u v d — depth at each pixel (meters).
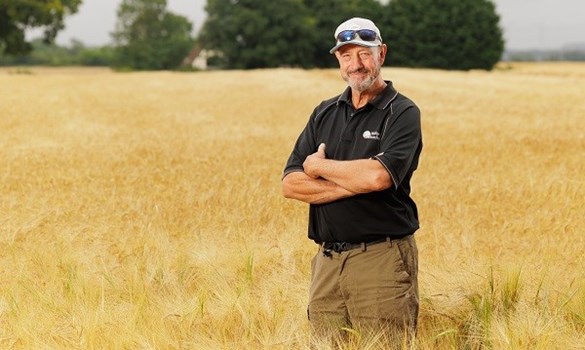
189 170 10.63
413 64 99.75
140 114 23.95
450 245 6.12
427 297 4.72
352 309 4.17
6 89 36.38
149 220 7.19
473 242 6.18
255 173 10.52
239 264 5.52
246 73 52.19
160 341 4.09
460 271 5.06
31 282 5.21
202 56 113.75
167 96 33.00
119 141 15.66
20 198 8.47
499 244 6.25
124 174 10.19
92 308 4.46
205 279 5.30
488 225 7.22
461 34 98.19
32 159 12.08
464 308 4.60
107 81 44.84
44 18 64.94
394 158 3.88
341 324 4.28
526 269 5.09
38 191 8.84
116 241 6.29
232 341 4.25
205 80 44.75
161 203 8.09
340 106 4.18
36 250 5.89
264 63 99.44
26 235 6.56
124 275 5.38
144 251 5.93
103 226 6.70
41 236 6.54
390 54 100.25
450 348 4.16
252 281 5.18
